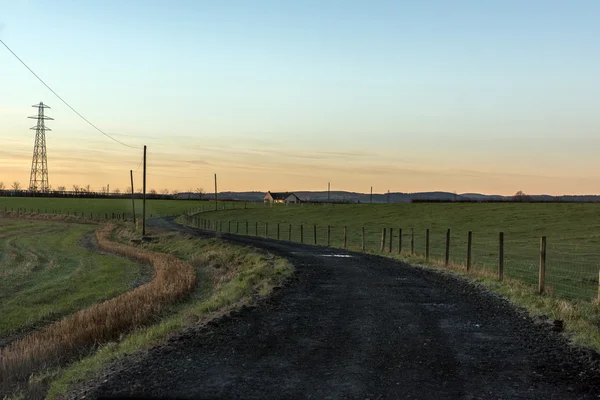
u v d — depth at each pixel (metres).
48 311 18.94
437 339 9.77
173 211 132.25
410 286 17.22
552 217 64.19
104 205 145.62
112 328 12.45
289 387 6.98
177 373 7.60
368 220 78.31
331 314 12.29
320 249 35.41
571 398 6.63
